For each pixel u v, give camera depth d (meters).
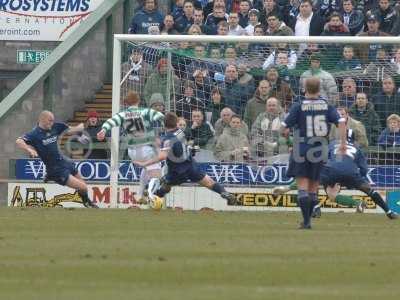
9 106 73.44
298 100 68.38
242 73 68.69
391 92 67.94
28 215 56.75
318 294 30.83
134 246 41.62
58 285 32.34
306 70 68.38
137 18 76.81
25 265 36.28
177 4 77.38
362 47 68.25
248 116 68.44
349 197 63.81
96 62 77.06
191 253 39.41
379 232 48.50
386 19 74.94
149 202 63.44
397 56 68.06
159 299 29.92
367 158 67.31
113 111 68.06
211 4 77.81
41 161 70.50
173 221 53.75
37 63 82.31
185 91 69.12
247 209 67.31
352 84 67.94
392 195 66.94
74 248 40.91
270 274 34.44
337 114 50.41
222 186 62.69
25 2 82.19
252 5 77.00
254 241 43.62
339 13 74.94
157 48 69.25
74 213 58.59
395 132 67.31
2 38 82.56
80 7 81.88
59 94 75.31
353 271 35.09
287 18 76.00
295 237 45.50
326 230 49.34
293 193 67.12
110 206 67.62
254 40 67.19
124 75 69.50
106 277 33.84
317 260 37.56
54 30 82.19
